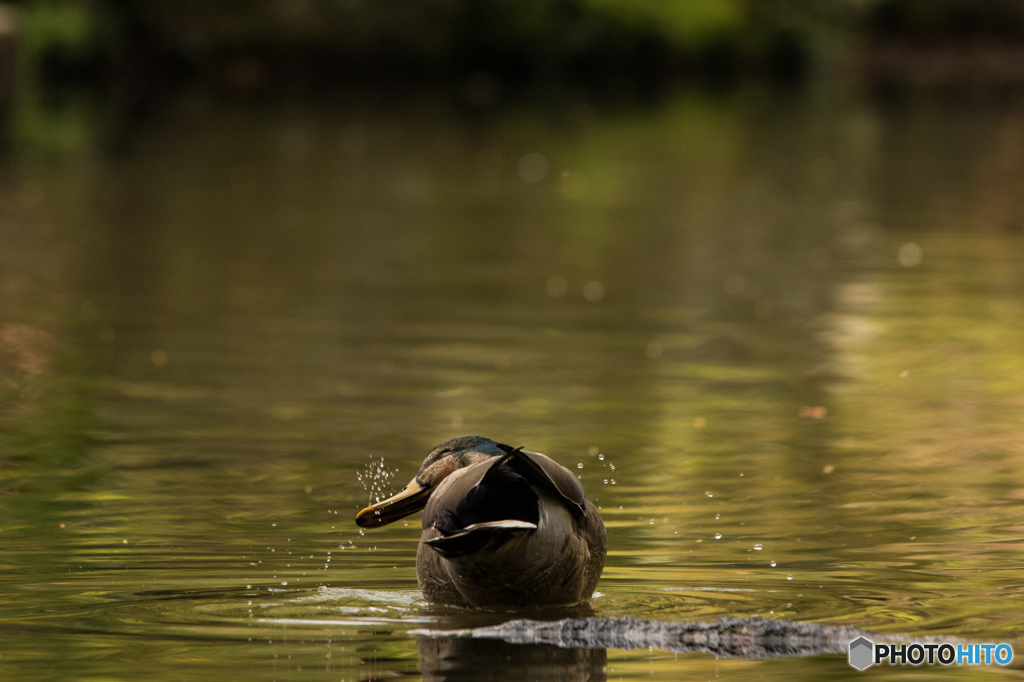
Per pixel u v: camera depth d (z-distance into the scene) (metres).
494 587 6.88
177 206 26.52
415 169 33.38
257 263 20.64
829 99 56.44
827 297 18.52
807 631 6.59
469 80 62.19
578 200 28.52
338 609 7.07
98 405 12.62
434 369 14.30
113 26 56.22
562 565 6.87
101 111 45.31
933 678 6.02
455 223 25.19
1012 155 37.09
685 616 6.93
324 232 23.83
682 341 15.81
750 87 62.62
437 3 62.94
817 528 8.76
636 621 6.73
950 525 8.82
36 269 19.70
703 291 18.95
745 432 11.80
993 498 9.58
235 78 58.91
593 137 41.28
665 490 9.88
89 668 6.19
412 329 16.31
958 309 17.66
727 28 68.56
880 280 19.73
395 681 5.98
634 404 12.89
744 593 7.32
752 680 6.00
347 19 61.19
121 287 18.58
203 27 58.72
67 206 26.02
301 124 43.44
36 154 33.88
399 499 7.30
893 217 26.22
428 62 62.44
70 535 8.52
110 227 23.75
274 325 16.41
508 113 48.56
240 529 8.70
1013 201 28.52
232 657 6.32
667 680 6.00
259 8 60.09
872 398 13.15
